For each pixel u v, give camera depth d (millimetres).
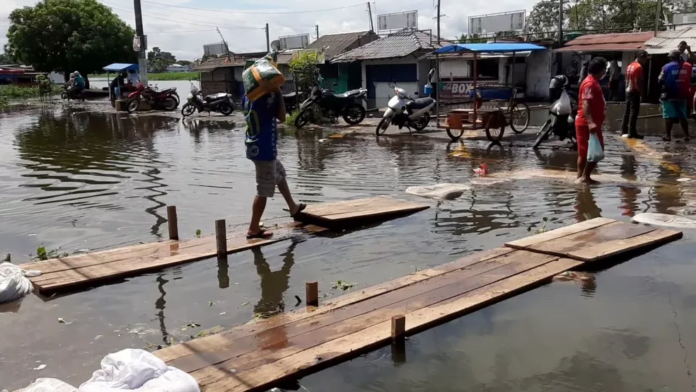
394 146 13695
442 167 10773
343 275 5496
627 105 13344
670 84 12211
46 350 4184
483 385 3570
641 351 3910
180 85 52156
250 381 3562
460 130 14695
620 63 25141
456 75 26984
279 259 5957
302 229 6879
